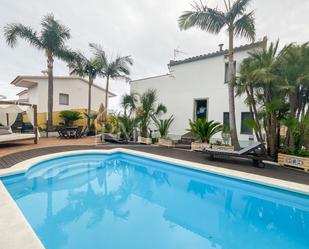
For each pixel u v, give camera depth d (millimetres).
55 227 4047
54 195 5777
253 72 8211
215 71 14062
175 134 16188
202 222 4523
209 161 8641
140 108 15141
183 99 15781
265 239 3939
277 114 8773
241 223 4551
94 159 10047
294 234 4141
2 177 5848
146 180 7516
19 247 2596
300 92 8539
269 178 6148
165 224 4352
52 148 10633
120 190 6461
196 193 6352
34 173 7266
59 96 21641
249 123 9086
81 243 3529
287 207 5387
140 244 3578
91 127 19062
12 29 15234
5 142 10914
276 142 9000
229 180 6668
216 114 13961
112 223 4301
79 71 18375
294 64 8125
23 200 5320
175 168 8375
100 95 26359
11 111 12609
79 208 5012
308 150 8227
